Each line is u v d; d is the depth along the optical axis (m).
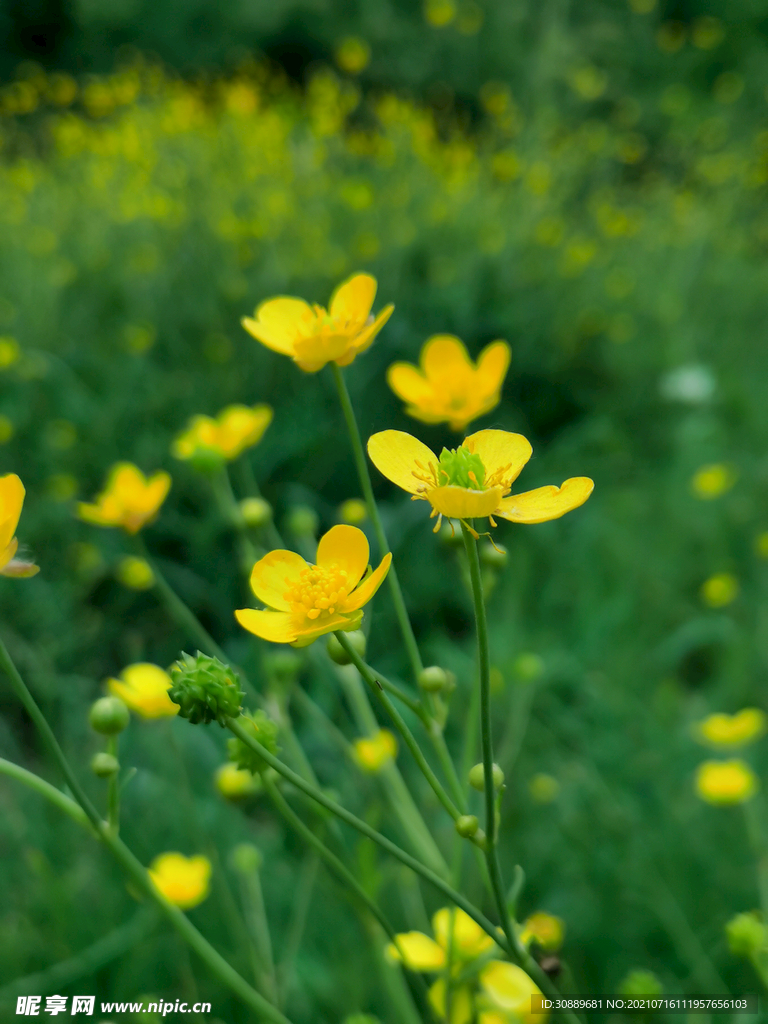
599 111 9.99
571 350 5.03
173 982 2.00
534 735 2.66
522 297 5.11
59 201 6.01
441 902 1.93
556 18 9.58
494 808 0.80
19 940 2.06
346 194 5.38
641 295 5.75
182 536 3.82
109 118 8.21
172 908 0.97
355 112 9.63
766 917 1.68
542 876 2.15
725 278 6.11
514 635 3.03
